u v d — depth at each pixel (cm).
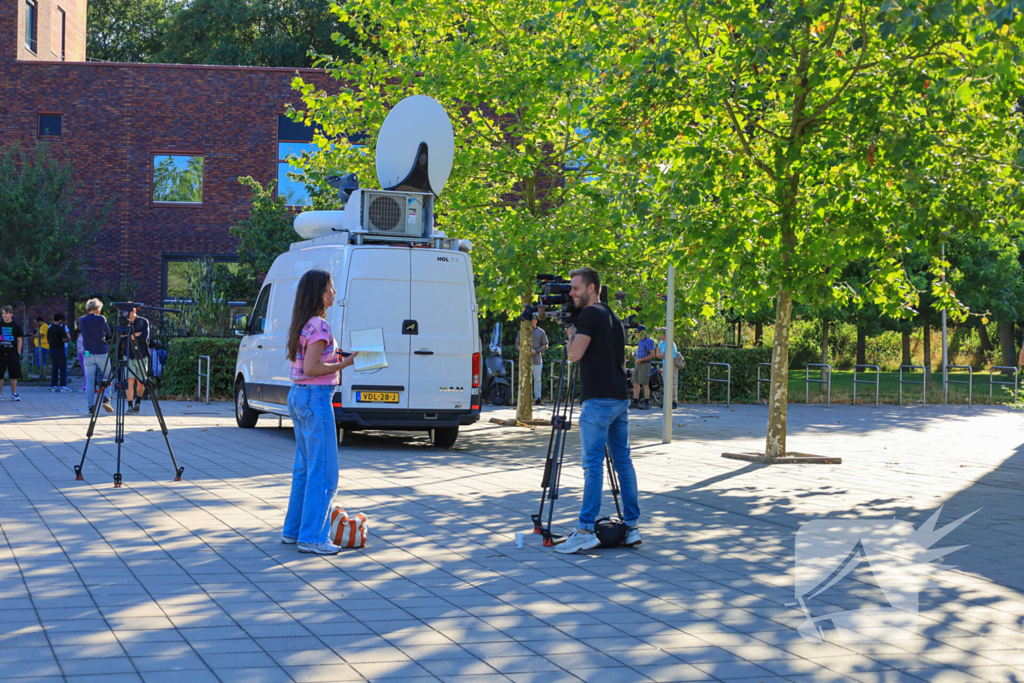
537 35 1536
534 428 1670
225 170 3059
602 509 851
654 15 1103
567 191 1559
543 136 1584
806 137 1122
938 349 4388
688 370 2498
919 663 453
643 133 1117
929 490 995
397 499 880
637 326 865
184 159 3062
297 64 4253
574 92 1288
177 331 2403
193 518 761
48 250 2658
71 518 750
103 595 536
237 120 3053
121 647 446
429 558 651
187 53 4319
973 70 976
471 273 1319
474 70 1545
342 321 1255
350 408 1263
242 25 4316
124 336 939
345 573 603
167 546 662
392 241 1307
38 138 3031
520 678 420
